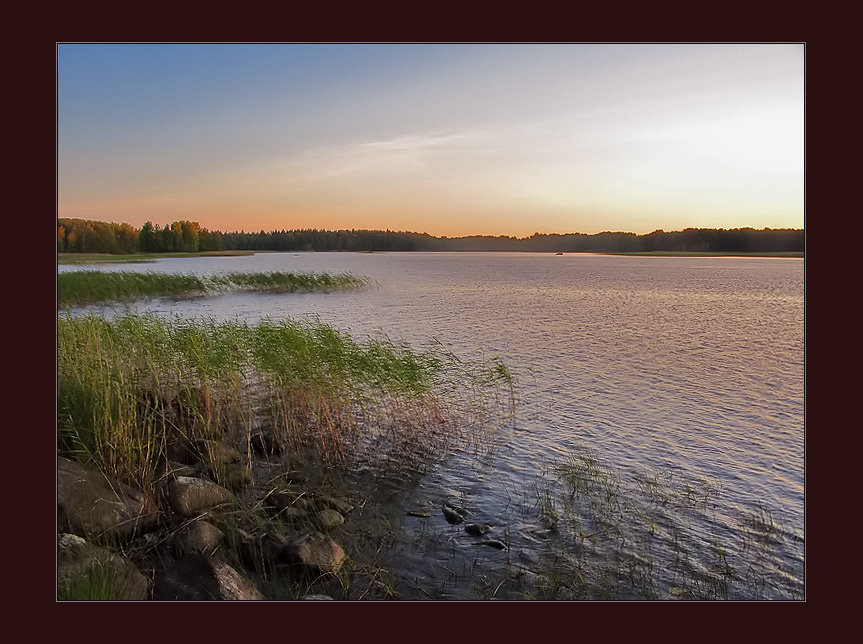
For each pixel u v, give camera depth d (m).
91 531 6.85
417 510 8.95
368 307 35.25
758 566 7.47
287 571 6.98
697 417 13.95
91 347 10.66
